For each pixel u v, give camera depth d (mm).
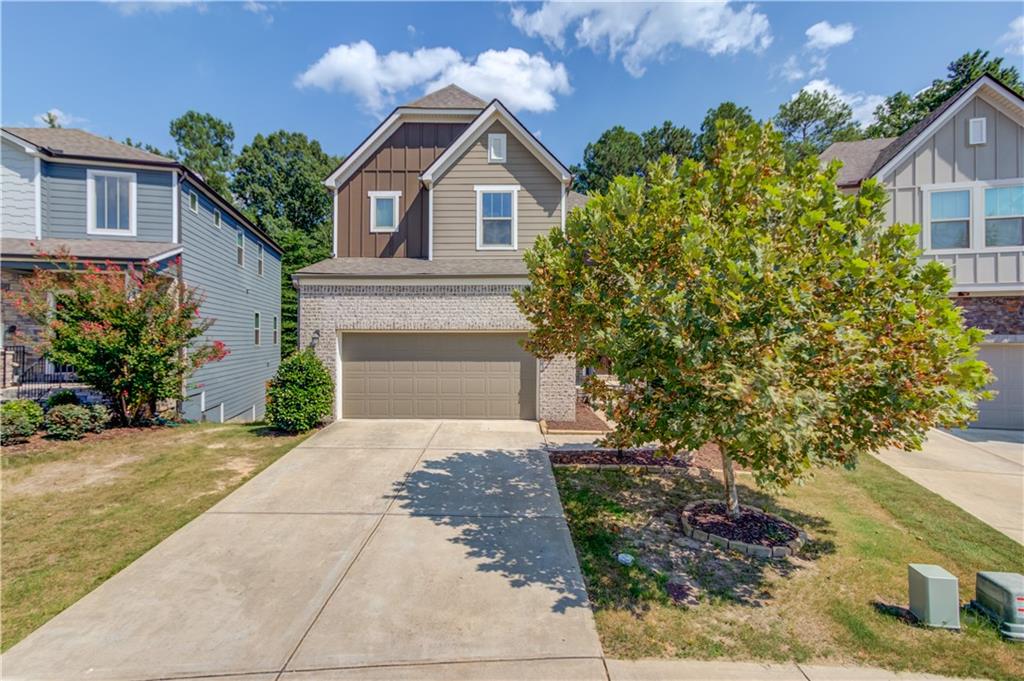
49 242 11039
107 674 2971
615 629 3467
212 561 4367
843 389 3746
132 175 11688
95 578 4078
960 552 4672
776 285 3408
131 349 8961
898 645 3301
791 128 36188
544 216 11461
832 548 4734
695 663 3131
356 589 3928
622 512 5555
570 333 5105
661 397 4012
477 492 6121
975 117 10352
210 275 13664
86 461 7207
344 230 12281
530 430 9375
